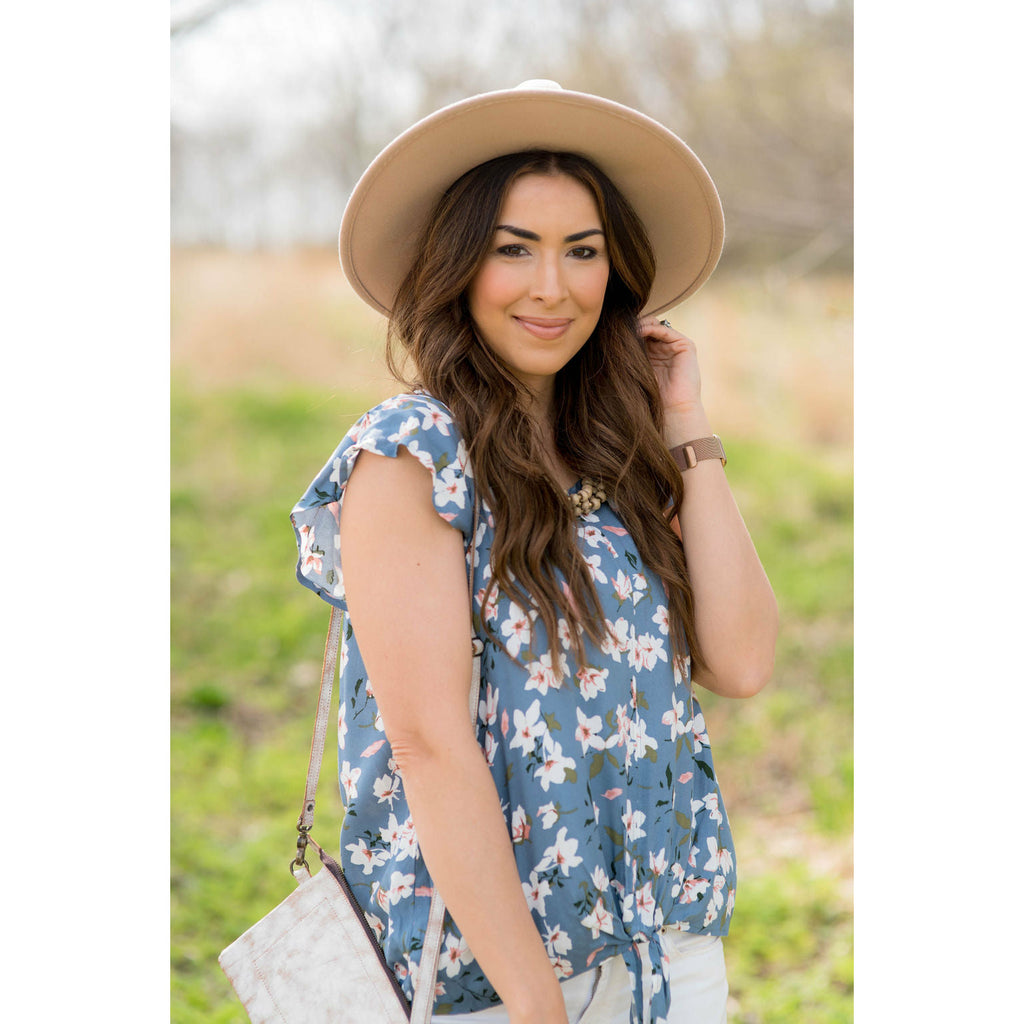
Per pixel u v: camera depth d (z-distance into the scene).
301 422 8.48
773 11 8.73
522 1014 1.36
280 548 7.19
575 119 1.64
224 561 7.01
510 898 1.39
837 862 4.44
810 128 8.69
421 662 1.43
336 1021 1.51
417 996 1.44
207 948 3.76
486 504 1.53
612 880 1.54
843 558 7.09
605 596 1.58
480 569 1.53
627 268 1.73
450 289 1.62
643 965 1.54
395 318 1.78
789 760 5.33
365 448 1.47
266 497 7.67
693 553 1.78
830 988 3.59
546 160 1.63
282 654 6.24
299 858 1.61
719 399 8.69
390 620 1.44
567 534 1.57
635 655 1.61
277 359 9.03
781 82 8.70
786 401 8.66
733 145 8.79
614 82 8.88
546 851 1.48
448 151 1.66
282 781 5.03
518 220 1.59
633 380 1.78
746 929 3.96
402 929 1.52
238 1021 3.30
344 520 1.49
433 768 1.42
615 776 1.54
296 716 5.73
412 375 1.77
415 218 1.79
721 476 1.83
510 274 1.59
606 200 1.68
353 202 1.72
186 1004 3.39
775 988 3.62
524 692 1.50
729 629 1.74
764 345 8.93
